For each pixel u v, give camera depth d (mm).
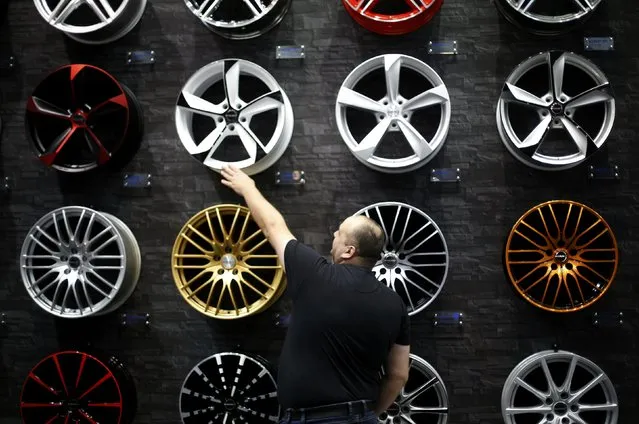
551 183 5430
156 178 5609
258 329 5531
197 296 5590
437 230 5102
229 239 5098
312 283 3545
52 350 5676
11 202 5715
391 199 5461
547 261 5090
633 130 5441
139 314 5594
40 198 5691
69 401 5312
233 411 5242
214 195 5566
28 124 5336
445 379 5449
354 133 5516
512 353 5414
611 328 5398
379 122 5195
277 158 5434
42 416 5449
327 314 3473
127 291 5488
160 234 5594
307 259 3623
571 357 5191
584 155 5078
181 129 5297
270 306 5492
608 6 5457
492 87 5449
